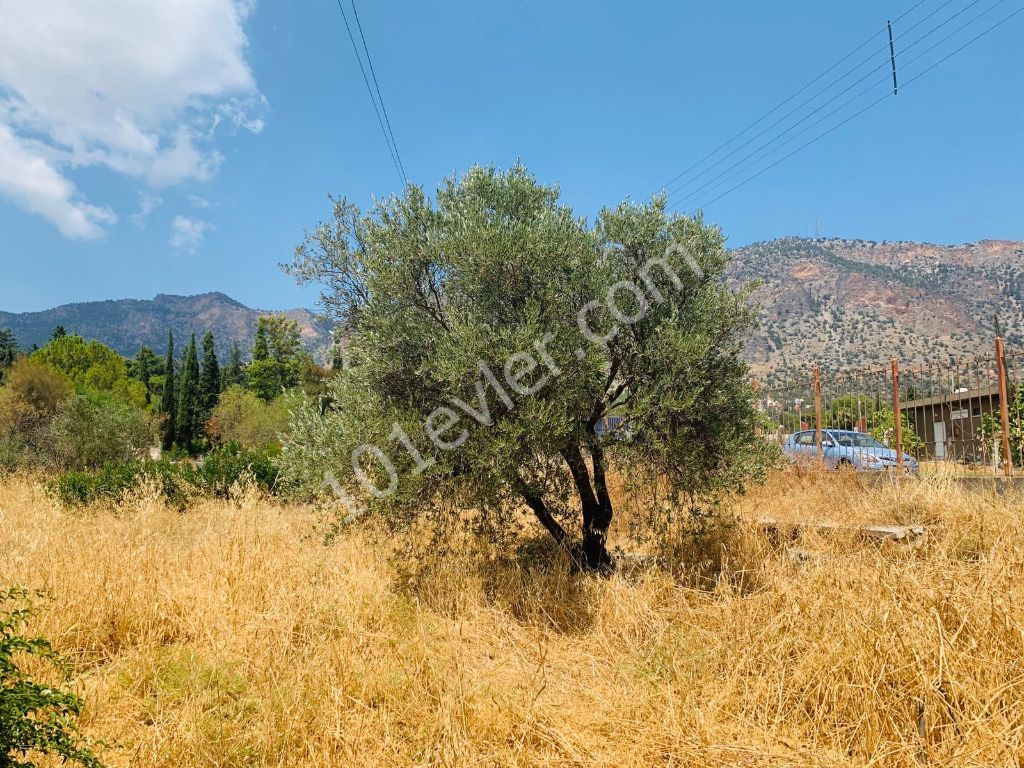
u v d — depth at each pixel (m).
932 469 7.72
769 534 6.60
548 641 4.97
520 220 5.94
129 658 4.22
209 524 8.16
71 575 5.23
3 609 4.44
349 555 6.46
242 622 4.88
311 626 4.80
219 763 3.09
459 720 3.50
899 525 6.35
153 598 5.08
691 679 3.94
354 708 3.63
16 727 2.28
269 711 3.49
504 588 5.82
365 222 6.32
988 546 5.29
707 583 5.89
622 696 3.89
